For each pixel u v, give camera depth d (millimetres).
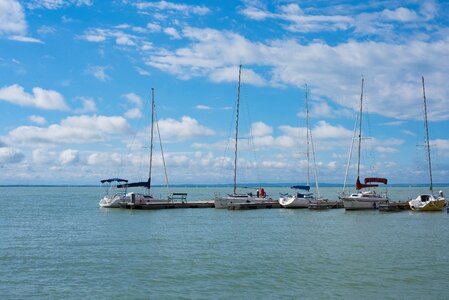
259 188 81688
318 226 53219
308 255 33719
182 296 23547
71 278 27125
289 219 61719
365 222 57406
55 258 32969
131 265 30453
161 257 33188
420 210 71625
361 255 33656
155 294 23891
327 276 27312
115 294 23906
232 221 59281
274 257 32969
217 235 45125
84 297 23406
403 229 49812
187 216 66188
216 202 77500
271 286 25281
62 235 45656
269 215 67562
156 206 76812
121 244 39344
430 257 32875
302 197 78438
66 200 131000
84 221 60219
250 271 28609
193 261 31656
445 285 25406
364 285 25438
